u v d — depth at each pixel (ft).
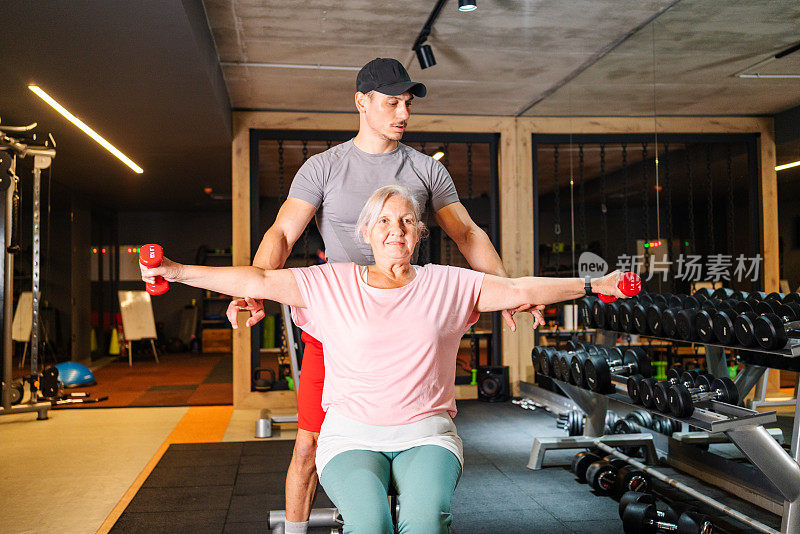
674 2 12.46
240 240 19.39
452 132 20.63
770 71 10.55
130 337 32.04
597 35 14.19
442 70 16.46
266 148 24.23
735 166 11.60
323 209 6.95
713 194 12.34
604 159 18.75
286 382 19.79
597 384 11.08
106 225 35.60
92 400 20.84
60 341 30.48
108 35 11.12
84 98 14.94
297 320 5.62
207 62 13.15
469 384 21.24
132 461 13.42
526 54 15.34
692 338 10.00
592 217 20.67
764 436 8.04
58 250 30.04
